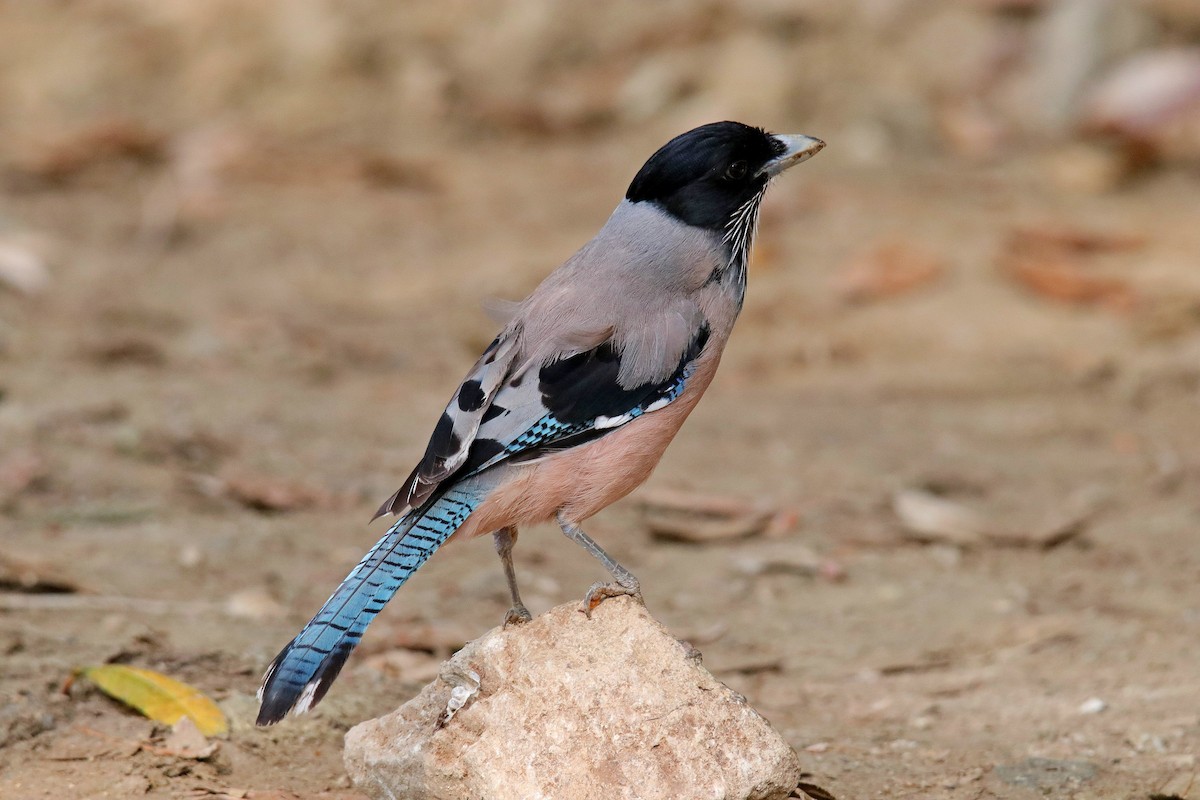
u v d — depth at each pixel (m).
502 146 22.81
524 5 24.14
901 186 20.95
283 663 6.36
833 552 11.45
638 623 6.68
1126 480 12.88
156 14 24.55
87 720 7.71
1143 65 21.98
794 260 18.38
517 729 6.42
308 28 23.91
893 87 22.98
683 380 7.54
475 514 7.11
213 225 19.39
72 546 10.41
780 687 9.12
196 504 11.39
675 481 12.70
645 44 23.83
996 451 13.65
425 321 16.55
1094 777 7.48
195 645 8.77
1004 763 7.73
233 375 14.55
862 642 9.83
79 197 20.31
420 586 10.45
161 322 15.81
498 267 17.89
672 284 7.76
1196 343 16.06
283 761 7.52
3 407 12.66
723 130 8.00
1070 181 20.94
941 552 11.49
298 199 20.47
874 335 16.41
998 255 18.19
